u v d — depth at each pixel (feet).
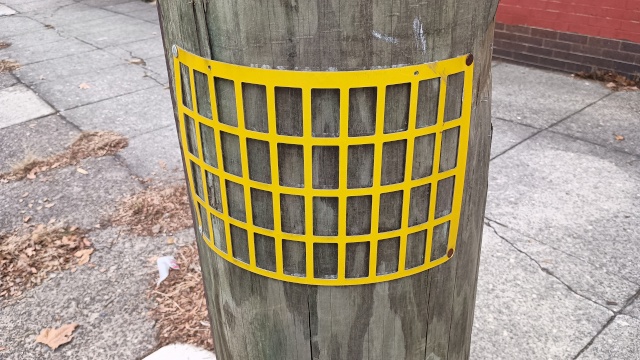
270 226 4.09
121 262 10.09
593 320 8.29
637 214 10.82
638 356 7.63
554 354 7.73
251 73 3.59
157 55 21.71
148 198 12.01
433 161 3.89
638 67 16.65
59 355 8.13
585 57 17.69
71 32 25.48
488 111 4.26
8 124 15.99
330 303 4.33
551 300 8.73
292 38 3.45
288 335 4.61
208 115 3.96
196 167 4.37
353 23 3.38
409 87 3.59
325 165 3.75
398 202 3.94
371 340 4.53
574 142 13.75
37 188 12.65
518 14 18.78
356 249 4.07
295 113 3.63
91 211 11.67
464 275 4.75
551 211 11.03
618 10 16.46
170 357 7.95
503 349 7.86
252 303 4.61
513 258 9.71
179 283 9.45
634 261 9.52
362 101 3.56
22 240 10.73
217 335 5.43
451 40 3.60
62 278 9.74
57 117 16.33
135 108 16.80
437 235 4.25
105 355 8.09
